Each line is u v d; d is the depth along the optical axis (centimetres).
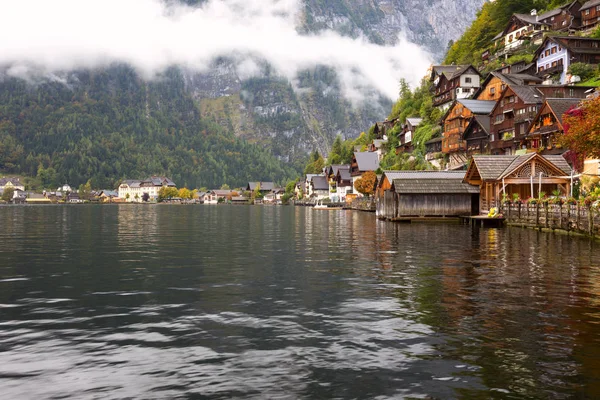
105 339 1191
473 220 5053
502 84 9456
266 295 1673
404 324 1299
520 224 4606
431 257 2612
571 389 891
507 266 2270
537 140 6775
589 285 1805
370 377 949
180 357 1062
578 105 5794
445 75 12175
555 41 9794
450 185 5753
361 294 1678
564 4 12762
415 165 11025
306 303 1550
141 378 950
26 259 2603
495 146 8131
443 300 1576
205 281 1942
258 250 3023
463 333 1216
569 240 3384
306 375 961
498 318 1351
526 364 1008
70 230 4847
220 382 930
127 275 2091
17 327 1292
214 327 1288
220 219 7375
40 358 1058
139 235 4225
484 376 949
